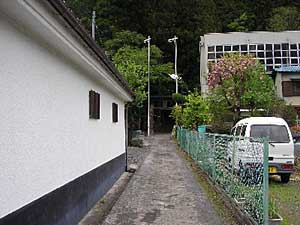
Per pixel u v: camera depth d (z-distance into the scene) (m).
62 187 5.20
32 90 4.10
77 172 6.09
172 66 43.16
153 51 40.41
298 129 20.03
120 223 6.29
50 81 4.73
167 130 48.56
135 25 42.66
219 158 9.05
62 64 5.26
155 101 46.47
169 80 43.06
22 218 3.74
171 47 45.31
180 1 44.53
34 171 4.12
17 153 3.67
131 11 42.25
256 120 11.27
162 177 11.72
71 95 5.76
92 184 7.27
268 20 46.03
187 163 15.77
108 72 7.34
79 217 6.17
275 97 23.02
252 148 5.94
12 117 3.56
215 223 6.29
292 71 30.39
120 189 9.54
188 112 23.80
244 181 6.30
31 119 4.05
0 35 3.34
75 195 5.93
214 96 21.66
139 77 24.98
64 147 5.35
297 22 43.97
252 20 47.34
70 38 4.52
